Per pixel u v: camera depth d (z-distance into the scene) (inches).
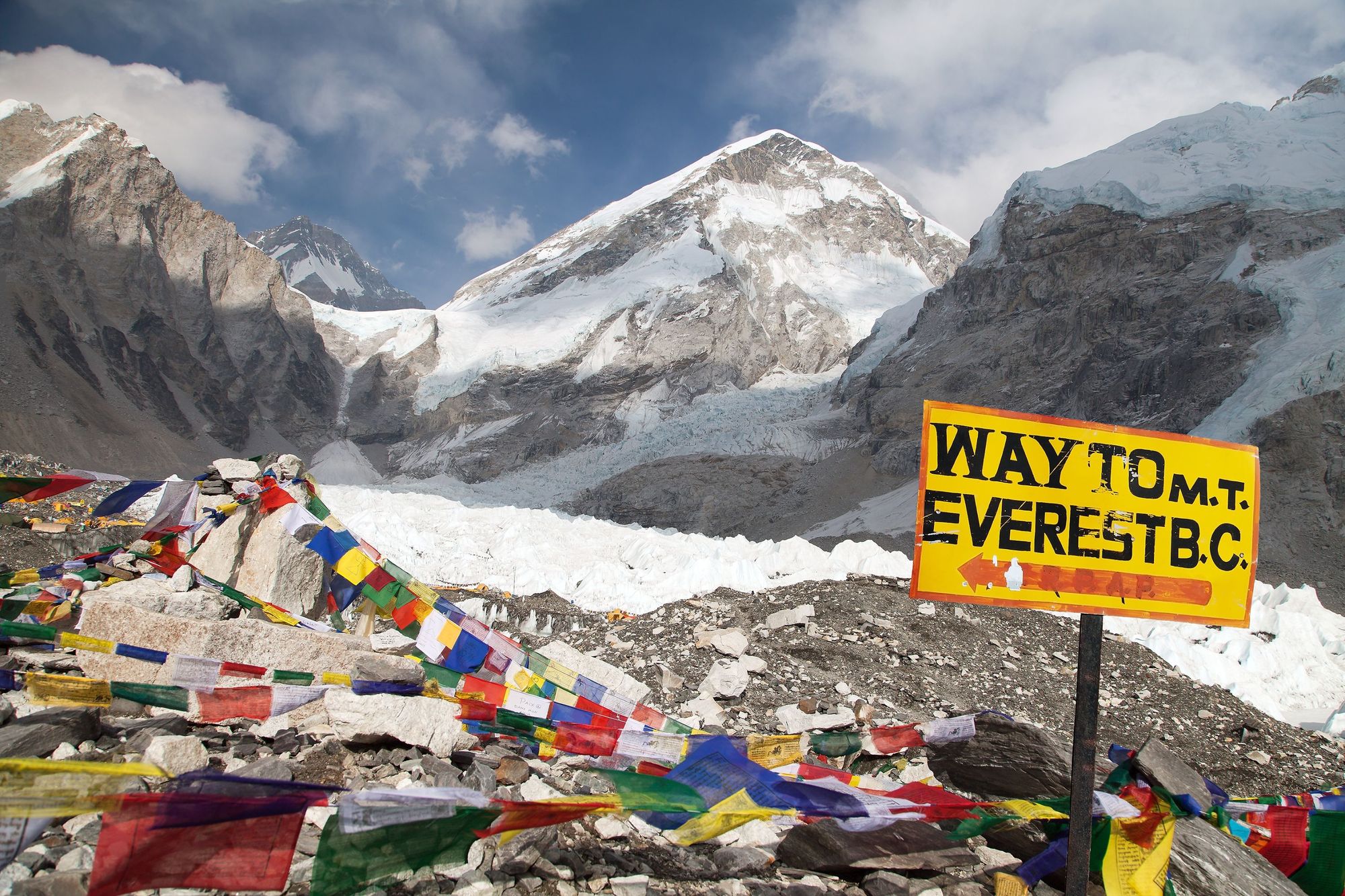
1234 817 201.8
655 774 188.5
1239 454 170.1
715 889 188.5
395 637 369.7
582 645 478.0
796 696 399.9
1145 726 443.2
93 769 126.6
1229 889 190.4
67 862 153.3
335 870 138.9
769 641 477.1
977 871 210.1
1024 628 545.3
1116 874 184.1
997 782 245.0
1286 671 667.4
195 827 131.3
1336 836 197.5
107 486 918.4
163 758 187.9
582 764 244.5
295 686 218.2
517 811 148.6
